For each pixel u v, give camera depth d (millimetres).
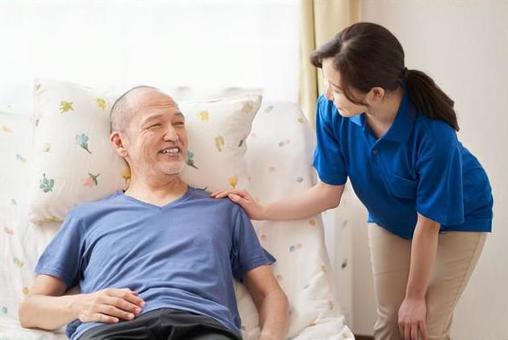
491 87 2404
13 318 1719
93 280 1663
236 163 1987
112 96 2012
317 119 1887
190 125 1978
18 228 1910
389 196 1860
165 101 1852
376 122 1743
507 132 2418
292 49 2480
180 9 2502
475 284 2510
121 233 1719
